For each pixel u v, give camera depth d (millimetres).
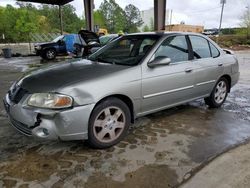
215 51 4441
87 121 2729
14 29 45156
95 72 2973
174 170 2564
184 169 2586
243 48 23500
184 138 3316
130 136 3352
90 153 2883
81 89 2678
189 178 2434
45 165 2623
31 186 2279
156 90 3357
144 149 2998
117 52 3730
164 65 3418
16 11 48156
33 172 2494
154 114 4219
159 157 2818
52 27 55312
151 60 3314
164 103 3566
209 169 2592
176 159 2779
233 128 3686
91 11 13578
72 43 14656
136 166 2629
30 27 44969
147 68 3252
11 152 2879
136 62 3271
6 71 9289
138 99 3184
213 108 4621
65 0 16531
